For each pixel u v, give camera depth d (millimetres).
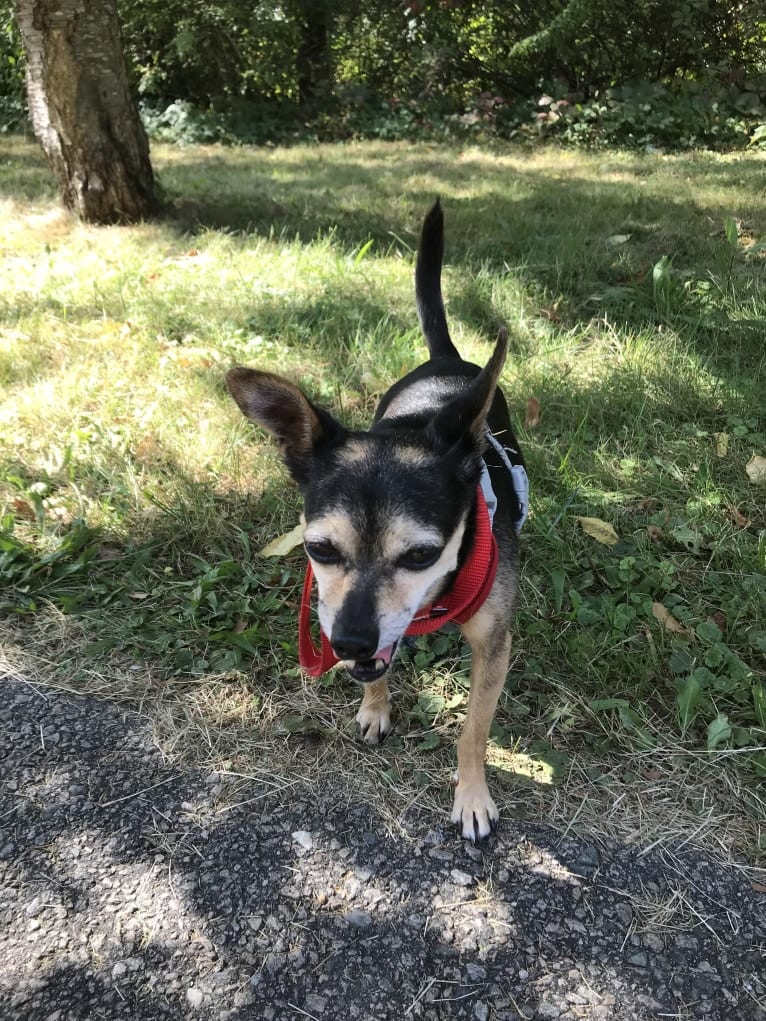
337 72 3451
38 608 668
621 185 1919
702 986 435
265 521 769
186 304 1137
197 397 918
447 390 646
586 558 726
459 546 488
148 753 558
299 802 529
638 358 984
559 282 1196
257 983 433
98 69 1428
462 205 1699
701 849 500
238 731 577
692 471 817
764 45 2889
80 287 1193
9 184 1856
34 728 569
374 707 581
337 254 1355
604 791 535
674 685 594
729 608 656
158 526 745
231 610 673
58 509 761
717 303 1114
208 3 3074
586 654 618
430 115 3115
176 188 1854
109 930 454
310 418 494
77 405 904
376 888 479
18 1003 420
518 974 439
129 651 634
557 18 2648
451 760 563
